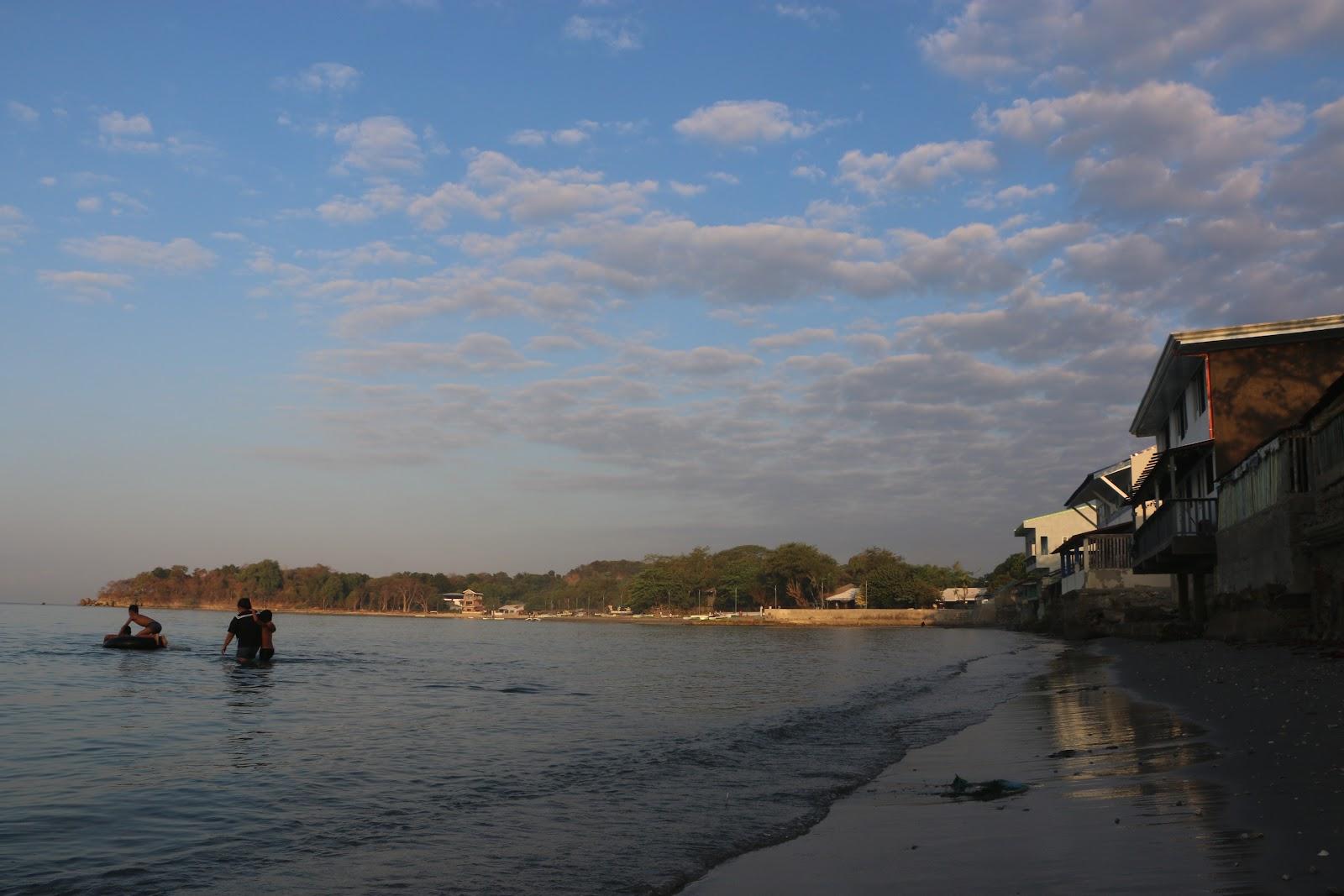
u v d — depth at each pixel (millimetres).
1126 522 50844
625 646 58531
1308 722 9891
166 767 10781
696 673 30328
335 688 21578
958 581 138750
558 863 6703
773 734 14344
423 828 7891
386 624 126812
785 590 153625
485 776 10500
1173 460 30359
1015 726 13812
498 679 26250
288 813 8484
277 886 6215
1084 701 16250
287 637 58938
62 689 19297
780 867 6398
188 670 24828
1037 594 74438
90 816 8234
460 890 6086
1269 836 5633
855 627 112000
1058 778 8875
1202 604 33344
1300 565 19625
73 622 64812
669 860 6766
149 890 6156
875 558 132500
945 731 14062
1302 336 27469
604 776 10492
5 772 10328
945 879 5590
